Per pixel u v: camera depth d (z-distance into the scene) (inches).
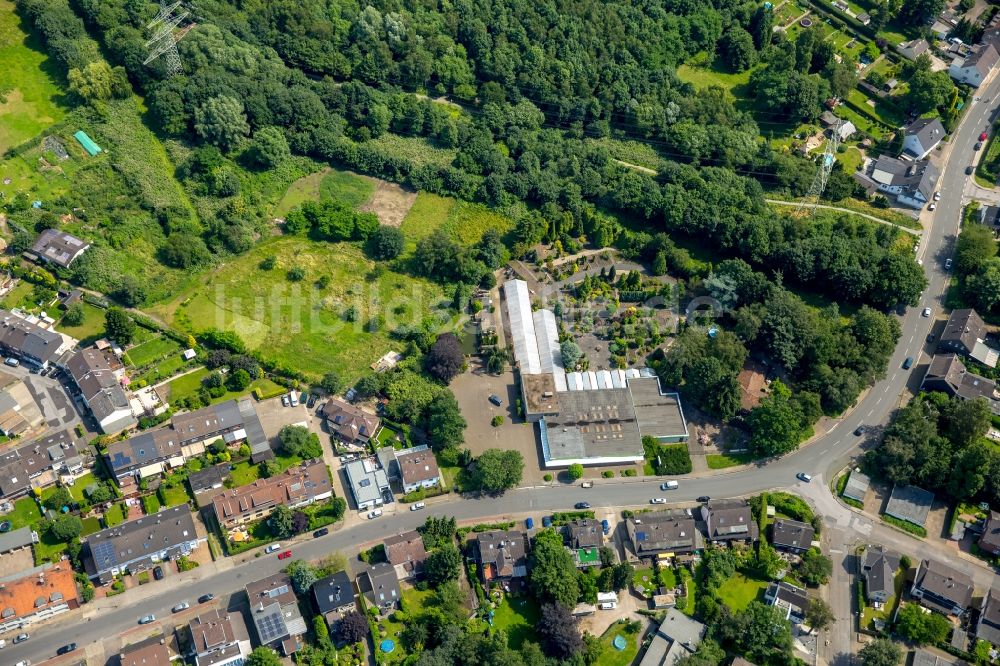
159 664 7844.5
